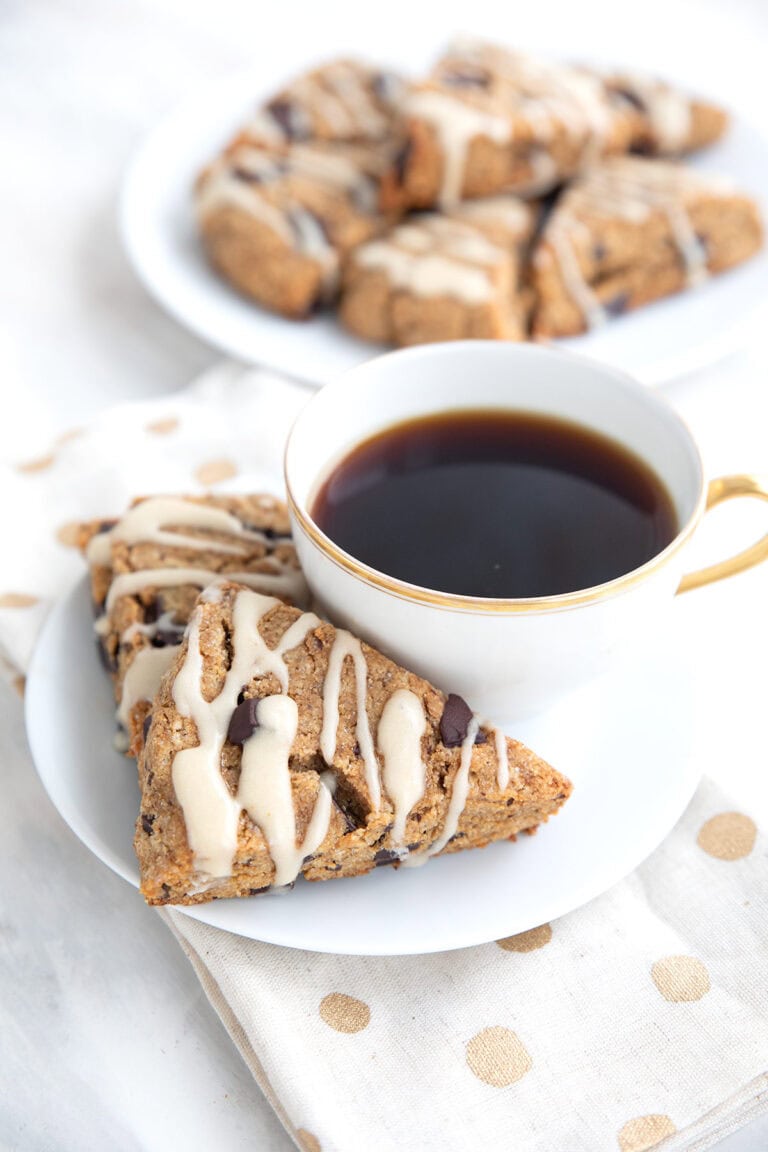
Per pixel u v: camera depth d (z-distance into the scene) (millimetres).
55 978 470
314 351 641
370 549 479
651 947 461
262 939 441
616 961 458
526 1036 446
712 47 876
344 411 496
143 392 644
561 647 454
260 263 651
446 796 448
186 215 700
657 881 474
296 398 600
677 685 493
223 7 905
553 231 661
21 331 668
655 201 672
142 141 725
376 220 678
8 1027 462
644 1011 449
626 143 721
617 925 465
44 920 481
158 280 661
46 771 469
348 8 908
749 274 676
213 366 659
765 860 476
